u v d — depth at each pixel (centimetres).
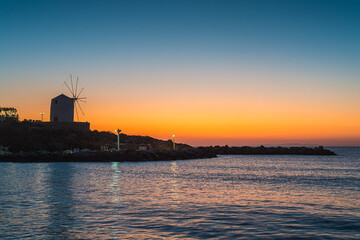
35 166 7494
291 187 4053
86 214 2342
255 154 19112
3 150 10375
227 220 2184
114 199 2995
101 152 10106
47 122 14200
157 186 4025
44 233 1856
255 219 2219
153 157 11056
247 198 3122
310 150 19075
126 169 6894
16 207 2588
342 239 1772
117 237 1781
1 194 3256
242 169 7369
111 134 15275
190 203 2817
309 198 3148
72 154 9681
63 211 2441
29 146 11031
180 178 5119
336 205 2767
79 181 4450
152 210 2502
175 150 13312
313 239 1767
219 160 12075
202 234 1847
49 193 3338
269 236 1817
